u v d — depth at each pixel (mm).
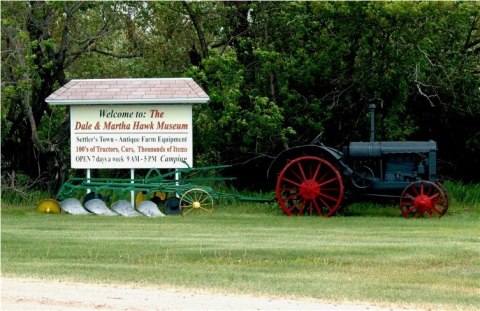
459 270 15930
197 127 30547
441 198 25906
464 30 31016
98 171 32688
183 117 27500
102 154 27656
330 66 30641
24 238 20359
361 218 25438
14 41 29344
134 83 27828
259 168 32125
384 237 20781
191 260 17016
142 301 12523
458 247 18703
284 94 31250
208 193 27016
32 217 25734
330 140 31938
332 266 16281
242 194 30062
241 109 30797
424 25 29000
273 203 28344
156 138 27516
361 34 29422
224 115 29422
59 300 12570
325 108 31188
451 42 31266
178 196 26891
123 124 27594
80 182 30969
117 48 35406
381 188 26062
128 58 34906
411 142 26172
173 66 33969
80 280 14266
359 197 26312
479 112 31922
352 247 18703
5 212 26875
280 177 26594
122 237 20672
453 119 32281
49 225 23516
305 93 31828
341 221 24641
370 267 16188
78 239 20203
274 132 30641
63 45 30922
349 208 27703
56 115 32875
